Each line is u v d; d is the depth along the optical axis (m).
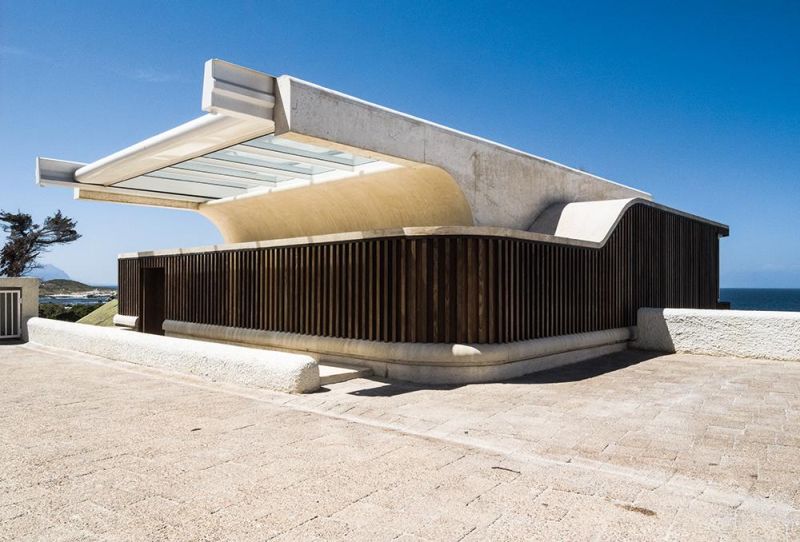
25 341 14.16
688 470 4.47
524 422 5.98
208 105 6.71
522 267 9.30
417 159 9.30
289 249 10.56
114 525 3.43
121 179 11.62
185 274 13.63
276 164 11.27
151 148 9.20
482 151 10.95
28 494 3.94
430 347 8.32
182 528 3.39
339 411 6.51
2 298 14.41
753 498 3.90
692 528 3.42
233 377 8.13
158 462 4.63
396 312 8.72
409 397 7.25
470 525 3.44
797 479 4.27
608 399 7.11
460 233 8.42
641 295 12.99
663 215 14.20
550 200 13.28
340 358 9.34
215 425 5.85
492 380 8.37
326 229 13.74
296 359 7.60
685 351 11.47
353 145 8.05
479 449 5.03
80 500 3.83
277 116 7.31
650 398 7.18
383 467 4.50
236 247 11.62
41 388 7.89
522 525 3.45
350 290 9.33
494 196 11.31
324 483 4.14
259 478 4.25
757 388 7.84
